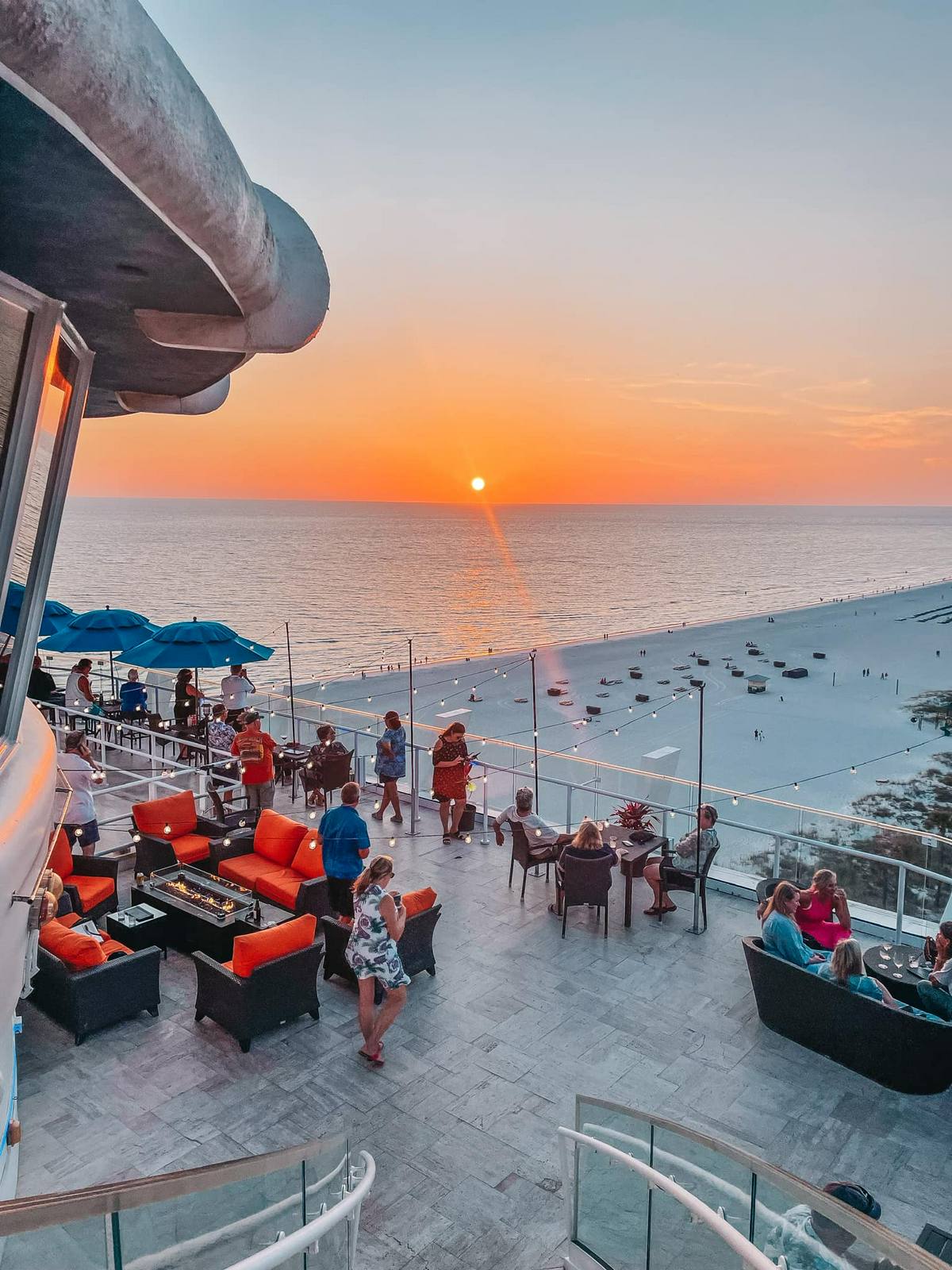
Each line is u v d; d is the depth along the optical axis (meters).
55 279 4.22
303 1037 7.25
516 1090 6.60
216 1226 3.23
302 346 5.08
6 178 3.02
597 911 9.55
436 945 8.83
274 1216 3.66
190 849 9.98
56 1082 6.60
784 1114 6.38
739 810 10.46
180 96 2.70
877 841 9.22
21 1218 2.32
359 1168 5.59
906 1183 5.73
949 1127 6.28
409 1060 6.95
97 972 7.09
